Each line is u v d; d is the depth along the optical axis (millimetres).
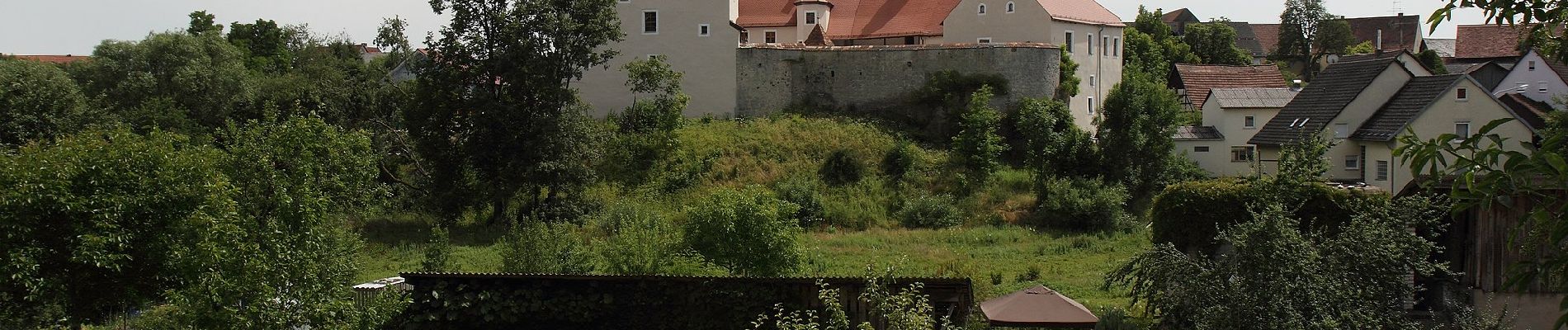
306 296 16531
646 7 49312
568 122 40625
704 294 20703
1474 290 19312
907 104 49875
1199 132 49438
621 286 21031
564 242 25578
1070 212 39500
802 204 40656
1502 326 16547
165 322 18234
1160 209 24562
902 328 14695
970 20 53750
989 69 49219
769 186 42812
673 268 25234
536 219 26344
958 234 37812
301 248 16828
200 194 20094
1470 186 8141
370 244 35781
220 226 15961
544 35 40594
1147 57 67438
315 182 17516
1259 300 13891
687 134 46250
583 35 40781
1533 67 52000
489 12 40406
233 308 15867
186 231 18266
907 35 55344
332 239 17859
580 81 49438
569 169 40219
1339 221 21953
